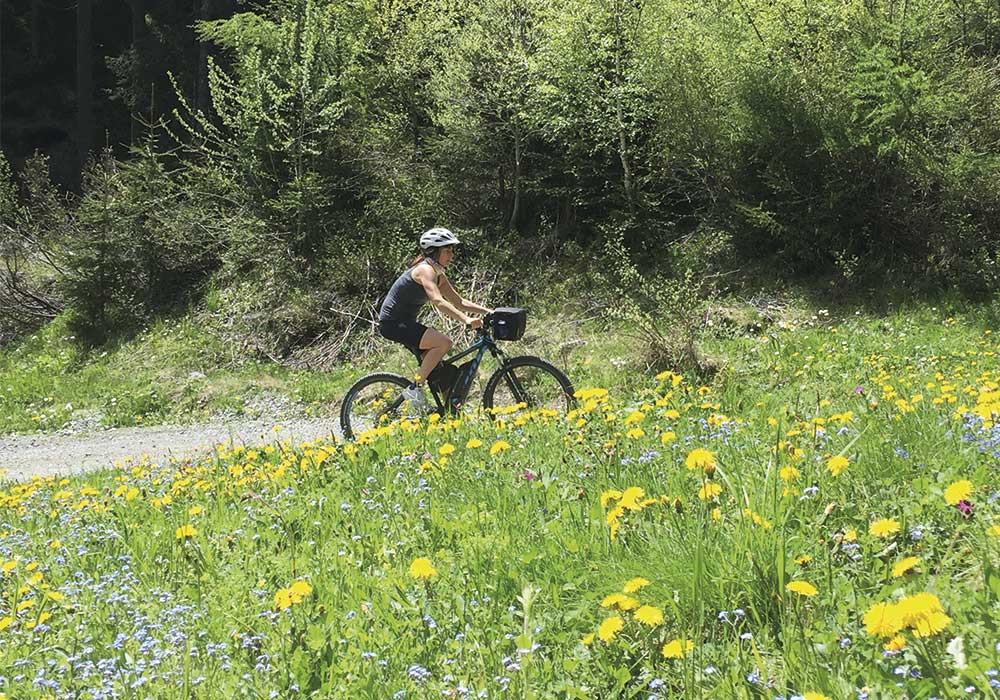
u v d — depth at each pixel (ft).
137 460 33.45
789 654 7.59
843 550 9.35
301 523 14.52
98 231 57.57
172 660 9.60
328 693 8.48
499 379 24.59
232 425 40.60
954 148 44.04
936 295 41.70
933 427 13.64
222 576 12.34
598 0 49.65
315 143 56.08
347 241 53.93
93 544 15.84
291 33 60.85
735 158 47.29
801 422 14.61
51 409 46.09
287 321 50.98
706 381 31.91
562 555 10.88
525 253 51.49
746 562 9.20
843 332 39.06
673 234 49.85
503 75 51.60
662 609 8.90
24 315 61.05
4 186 70.49
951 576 8.67
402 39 59.88
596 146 50.01
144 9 112.16
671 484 12.52
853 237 45.06
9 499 21.54
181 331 53.62
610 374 34.12
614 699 7.61
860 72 43.21
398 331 24.04
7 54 128.47
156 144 66.18
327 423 38.81
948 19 48.16
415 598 10.24
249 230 55.98
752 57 45.85
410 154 57.36
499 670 8.54
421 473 16.06
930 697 6.49
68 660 9.75
